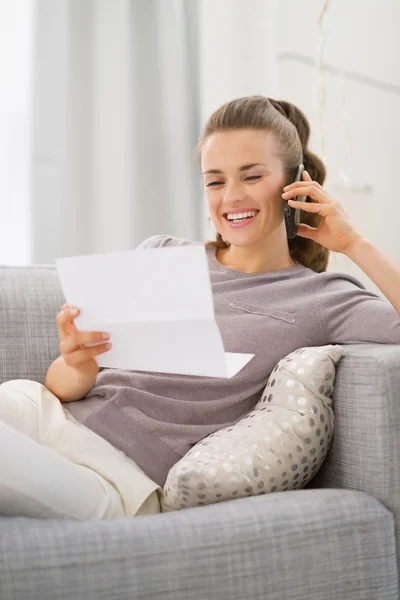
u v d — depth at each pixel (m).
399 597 1.13
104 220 2.63
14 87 2.52
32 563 0.90
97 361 1.24
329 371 1.27
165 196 2.70
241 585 1.00
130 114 2.65
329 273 1.53
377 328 1.38
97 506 1.11
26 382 1.34
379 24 2.73
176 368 1.14
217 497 1.14
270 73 2.77
